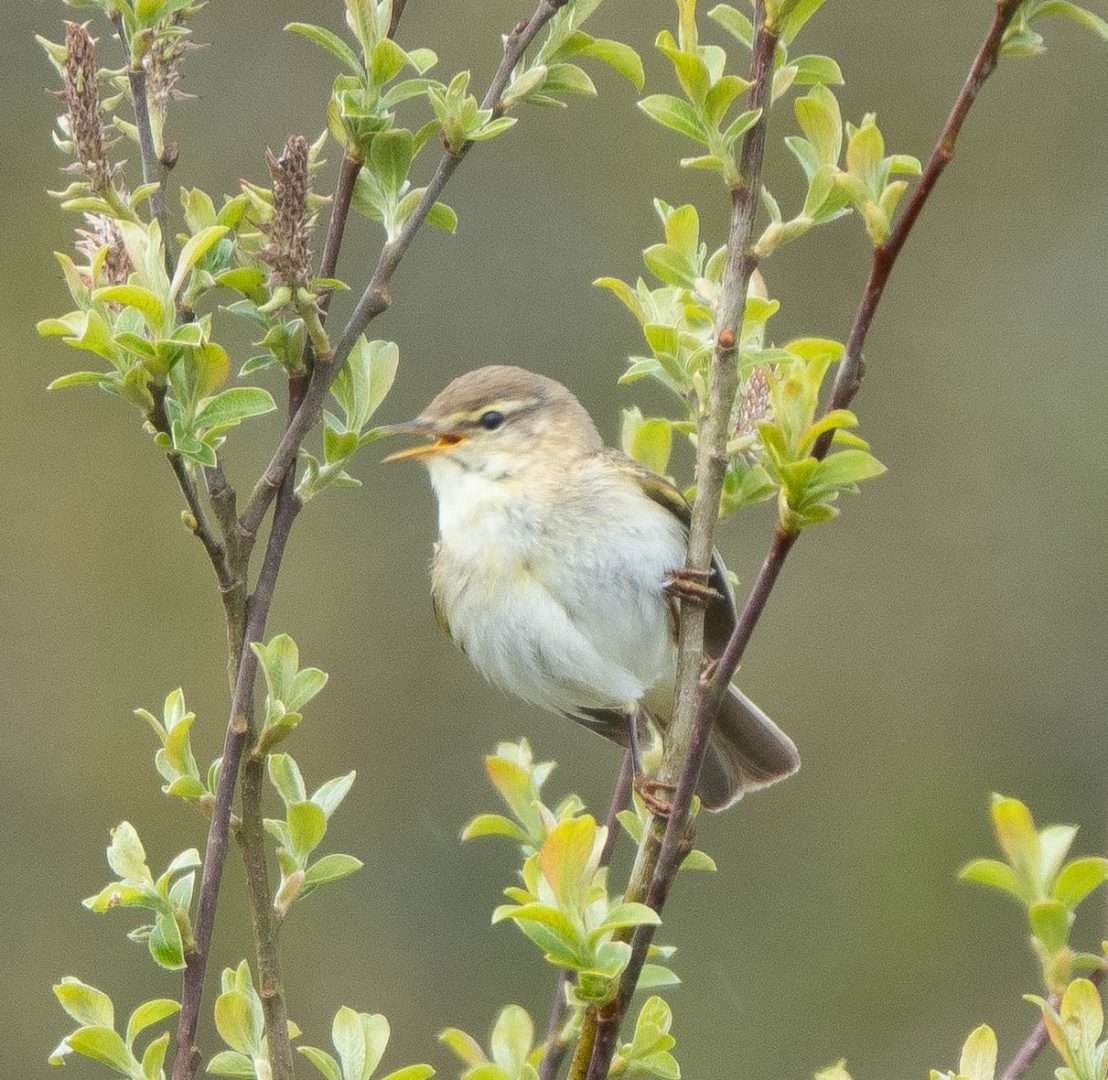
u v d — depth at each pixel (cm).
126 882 444
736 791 716
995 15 393
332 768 1357
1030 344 1512
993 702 1442
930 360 1514
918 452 1504
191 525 442
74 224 1461
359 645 1380
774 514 1468
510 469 702
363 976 1290
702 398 506
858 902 1366
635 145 1473
